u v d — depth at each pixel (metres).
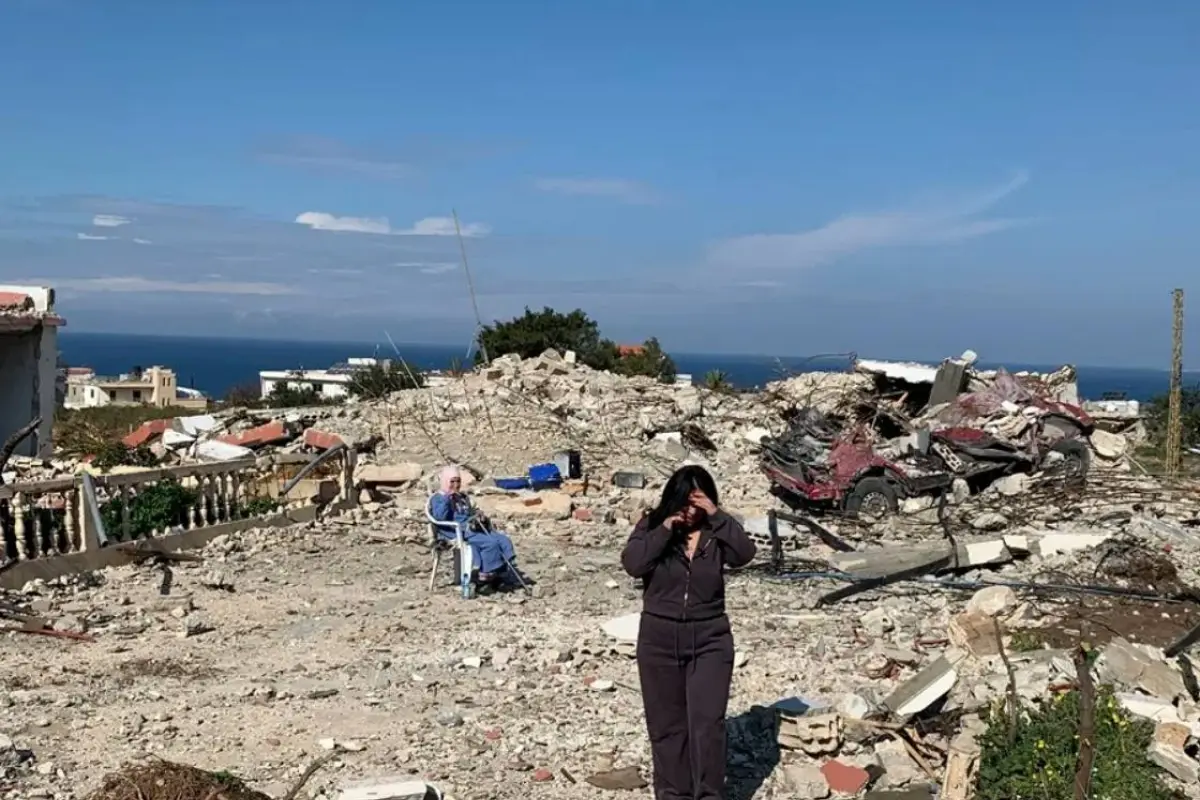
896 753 6.60
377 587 11.77
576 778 6.34
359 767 6.43
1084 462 18.33
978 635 8.91
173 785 5.43
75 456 17.73
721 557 5.65
